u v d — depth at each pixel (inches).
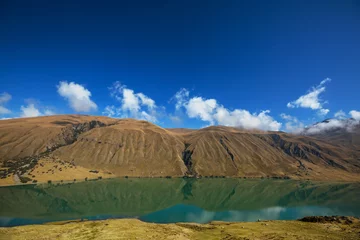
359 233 2105.1
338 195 7495.1
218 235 2225.6
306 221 2827.3
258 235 2139.5
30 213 4584.2
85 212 4746.6
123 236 2074.3
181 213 4749.0
